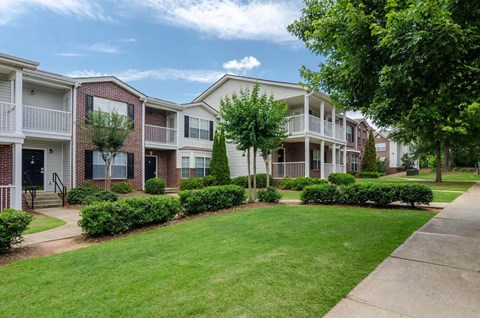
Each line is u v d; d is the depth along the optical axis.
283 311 2.83
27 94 12.61
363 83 5.36
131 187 15.05
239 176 19.69
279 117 10.01
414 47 3.78
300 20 7.21
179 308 2.93
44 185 13.01
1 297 3.33
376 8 4.87
